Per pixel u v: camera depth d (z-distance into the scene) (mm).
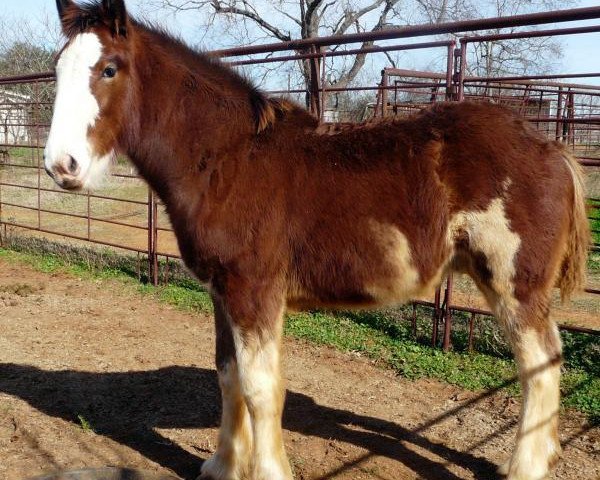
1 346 4852
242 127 2863
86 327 5379
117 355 4738
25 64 25562
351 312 5602
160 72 2875
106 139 2791
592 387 3990
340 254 2762
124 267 7445
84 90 2674
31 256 8016
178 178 2842
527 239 2689
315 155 2812
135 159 2986
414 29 4324
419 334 5023
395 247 2727
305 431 3549
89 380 4250
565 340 4785
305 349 4832
